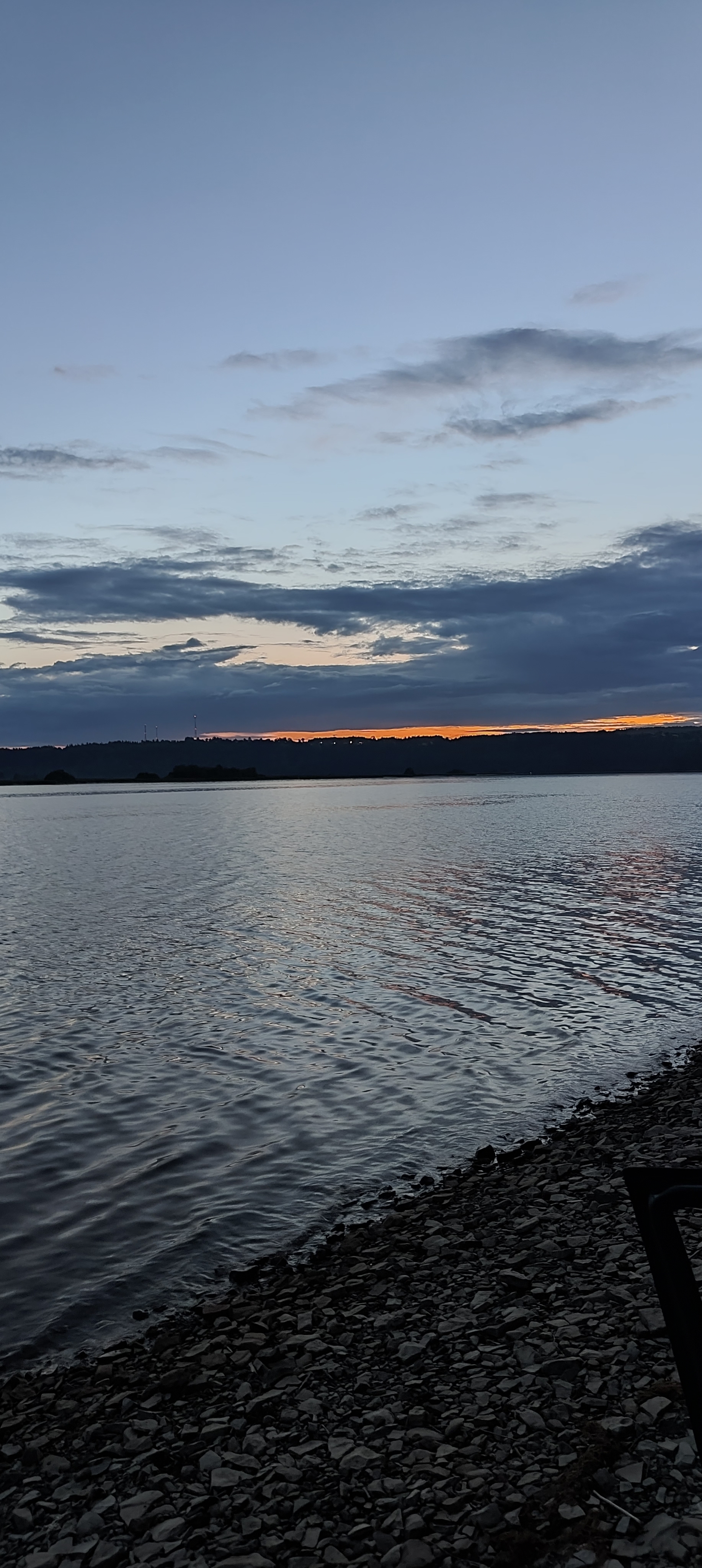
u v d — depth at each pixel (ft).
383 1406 21.98
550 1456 19.22
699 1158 38.91
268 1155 42.14
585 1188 36.47
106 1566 17.28
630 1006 69.15
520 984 76.95
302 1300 28.68
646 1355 22.95
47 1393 24.35
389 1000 72.08
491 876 162.81
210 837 277.03
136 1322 28.25
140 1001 72.54
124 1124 46.16
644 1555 15.97
